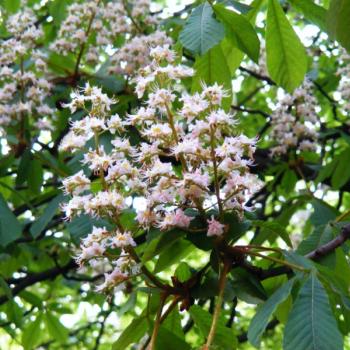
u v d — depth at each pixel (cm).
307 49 549
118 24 438
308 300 193
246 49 266
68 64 448
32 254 509
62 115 427
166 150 244
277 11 296
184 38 250
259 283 227
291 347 184
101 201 209
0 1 499
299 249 271
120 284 221
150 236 215
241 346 743
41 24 550
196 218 219
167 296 221
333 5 252
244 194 213
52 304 512
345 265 261
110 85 401
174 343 232
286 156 465
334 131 475
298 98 442
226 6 267
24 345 509
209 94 209
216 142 214
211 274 228
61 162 382
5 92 395
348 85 455
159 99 211
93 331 836
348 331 241
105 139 360
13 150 397
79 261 216
